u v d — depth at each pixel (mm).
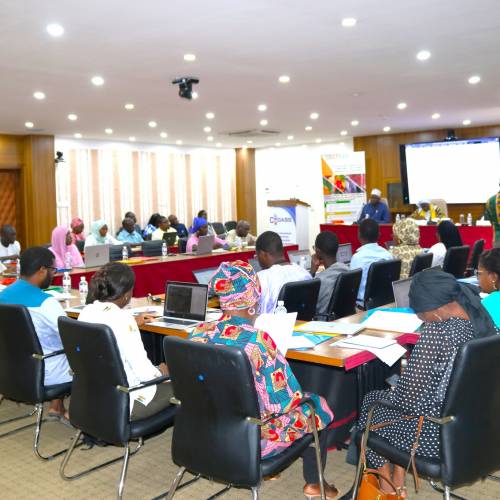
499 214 6281
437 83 8289
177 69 6992
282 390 2115
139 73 7117
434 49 6434
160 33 5559
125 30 5438
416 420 2156
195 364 2057
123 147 14633
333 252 4227
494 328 2193
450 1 4887
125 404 2490
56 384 3139
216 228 15156
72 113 9992
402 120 12070
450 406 1937
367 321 3096
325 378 3086
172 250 10141
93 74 7117
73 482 2939
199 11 4965
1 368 3135
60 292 4781
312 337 2805
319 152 15914
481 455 2010
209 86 8000
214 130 12617
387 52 6492
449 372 2031
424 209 10734
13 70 6840
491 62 7133
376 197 11469
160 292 7176
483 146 12578
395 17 5277
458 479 1974
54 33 5473
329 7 4957
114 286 2783
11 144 13023
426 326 2152
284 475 2967
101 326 2426
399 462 2162
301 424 2246
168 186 15562
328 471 2951
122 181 14641
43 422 3764
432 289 2123
